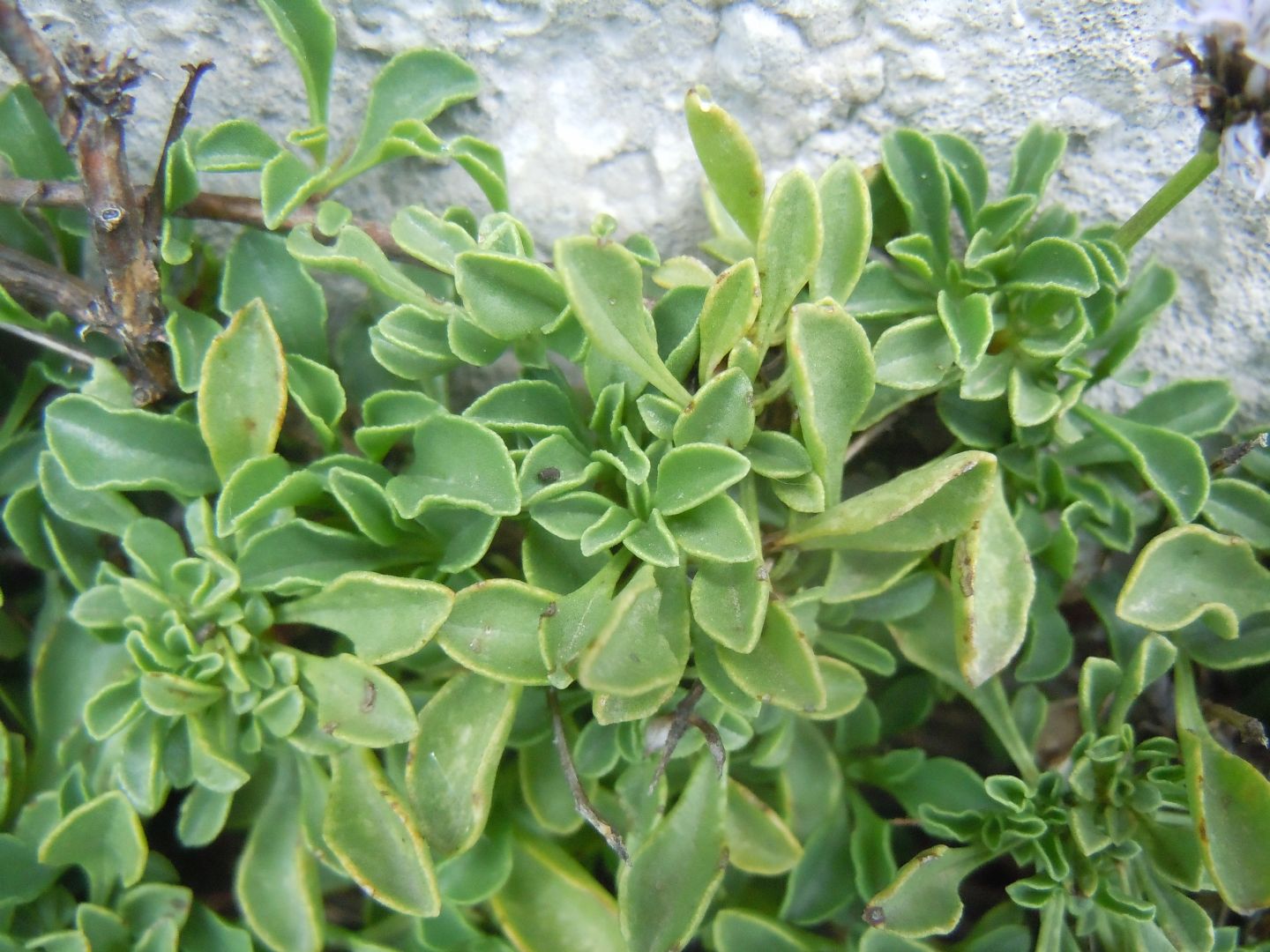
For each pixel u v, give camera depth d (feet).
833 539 0.31
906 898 0.32
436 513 0.32
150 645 0.31
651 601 0.30
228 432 0.31
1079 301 0.33
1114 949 0.33
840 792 0.35
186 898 0.32
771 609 0.30
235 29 0.34
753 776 0.36
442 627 0.30
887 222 0.36
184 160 0.32
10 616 0.36
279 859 0.33
